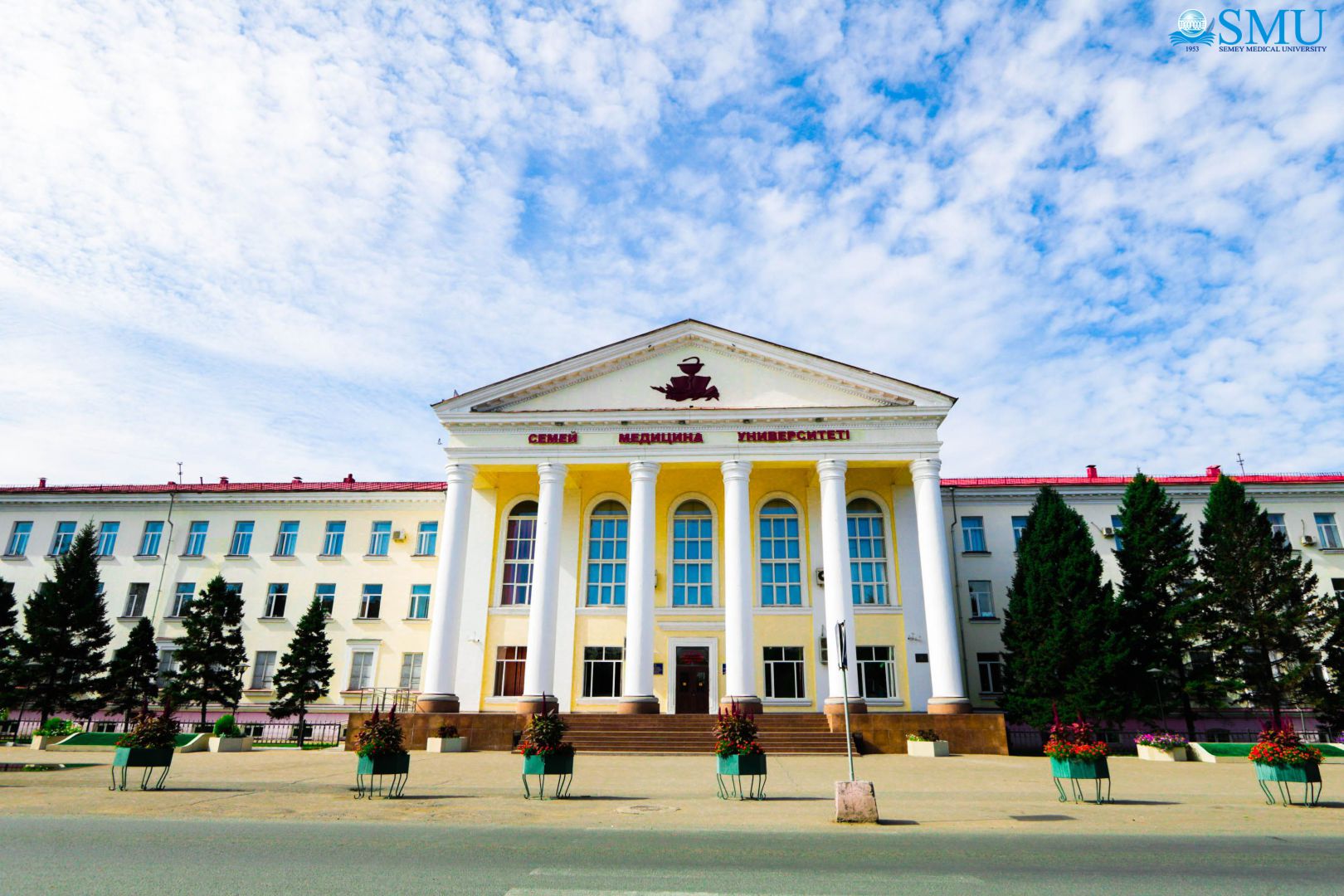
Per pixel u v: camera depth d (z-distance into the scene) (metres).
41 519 38.78
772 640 30.22
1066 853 9.08
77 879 7.36
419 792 14.95
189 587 36.88
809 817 11.95
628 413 29.75
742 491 28.75
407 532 36.84
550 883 7.30
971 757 23.70
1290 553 29.33
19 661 31.59
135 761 14.78
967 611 34.31
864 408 29.19
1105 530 34.78
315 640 32.25
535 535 32.41
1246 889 7.29
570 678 30.00
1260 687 28.30
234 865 8.01
